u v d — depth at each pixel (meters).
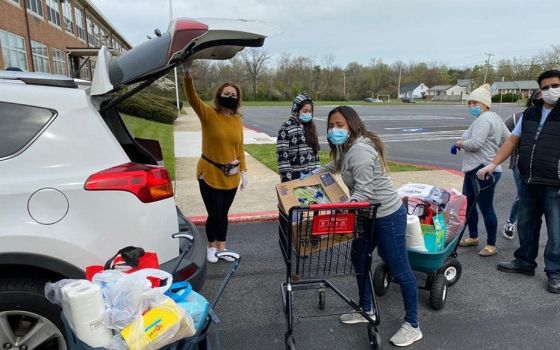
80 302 1.74
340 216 2.70
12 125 2.31
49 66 23.27
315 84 85.12
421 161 11.33
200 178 4.21
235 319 3.44
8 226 2.20
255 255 4.76
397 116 33.84
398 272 3.00
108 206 2.37
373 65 99.62
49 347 2.38
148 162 3.33
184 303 2.03
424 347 3.05
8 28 17.50
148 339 1.75
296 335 3.20
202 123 4.04
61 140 2.36
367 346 3.07
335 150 2.98
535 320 3.43
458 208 3.88
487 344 3.09
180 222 3.27
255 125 24.08
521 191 4.12
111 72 2.48
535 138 3.87
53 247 2.27
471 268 4.43
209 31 2.61
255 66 73.25
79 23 30.95
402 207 2.95
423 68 108.62
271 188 7.66
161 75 2.58
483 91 4.59
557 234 3.84
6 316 2.30
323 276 2.99
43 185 2.26
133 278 1.89
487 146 4.54
